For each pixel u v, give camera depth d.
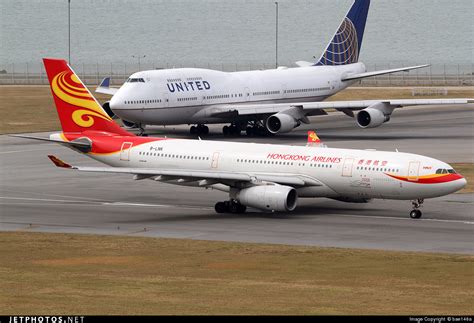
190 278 140.62
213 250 164.38
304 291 129.88
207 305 118.38
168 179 196.38
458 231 182.25
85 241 173.88
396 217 198.62
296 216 199.88
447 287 133.75
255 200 196.00
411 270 146.75
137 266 151.12
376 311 114.75
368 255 159.00
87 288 131.62
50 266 151.38
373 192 196.50
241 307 117.06
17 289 130.62
